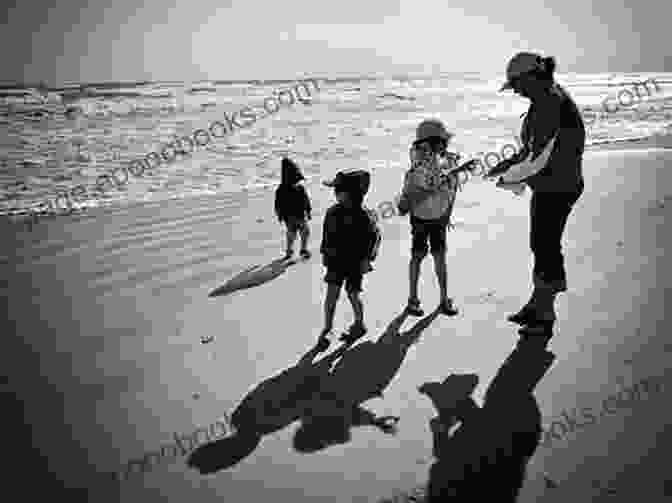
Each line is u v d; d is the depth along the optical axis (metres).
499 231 7.23
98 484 2.71
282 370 3.85
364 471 2.74
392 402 3.37
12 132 23.02
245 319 4.82
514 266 5.84
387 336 4.31
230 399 3.49
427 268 5.95
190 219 8.73
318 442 3.00
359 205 4.14
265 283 5.78
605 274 5.16
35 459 2.91
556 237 4.02
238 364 3.97
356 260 4.17
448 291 5.21
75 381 3.76
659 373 3.42
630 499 2.41
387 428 3.09
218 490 2.65
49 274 6.12
